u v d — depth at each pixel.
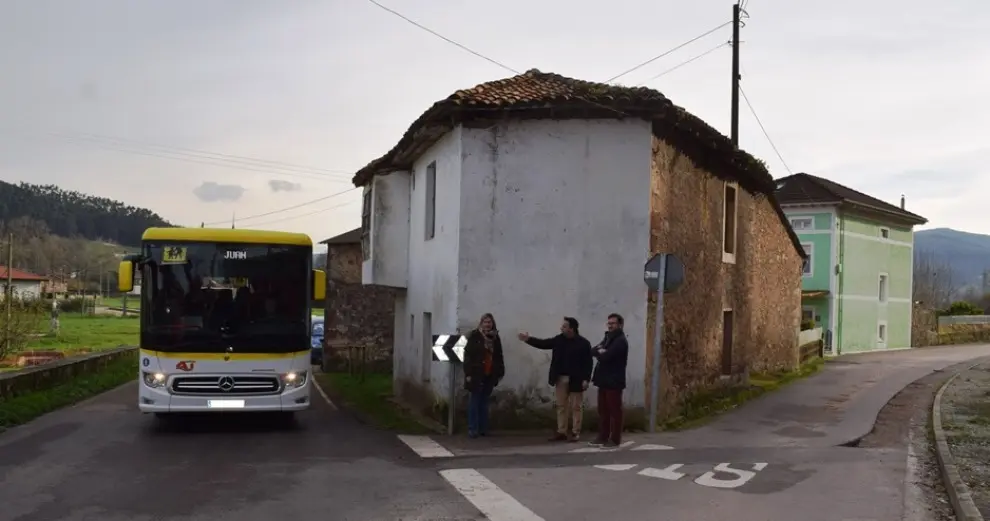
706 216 16.45
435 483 9.20
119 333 48.62
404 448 11.64
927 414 15.73
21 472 9.63
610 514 7.84
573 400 12.34
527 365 13.33
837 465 10.38
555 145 13.44
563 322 13.11
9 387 15.42
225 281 12.95
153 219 121.00
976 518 7.37
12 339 30.31
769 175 19.27
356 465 10.29
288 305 13.09
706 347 16.44
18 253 84.62
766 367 22.84
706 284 16.45
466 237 13.30
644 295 13.45
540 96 13.21
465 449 11.55
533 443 12.07
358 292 28.66
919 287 69.69
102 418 14.76
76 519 7.46
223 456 10.87
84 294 79.25
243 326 12.87
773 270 23.39
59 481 9.12
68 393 17.95
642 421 13.38
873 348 41.62
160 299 12.77
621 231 13.44
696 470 10.00
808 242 39.12
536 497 8.52
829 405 16.98
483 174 13.37
